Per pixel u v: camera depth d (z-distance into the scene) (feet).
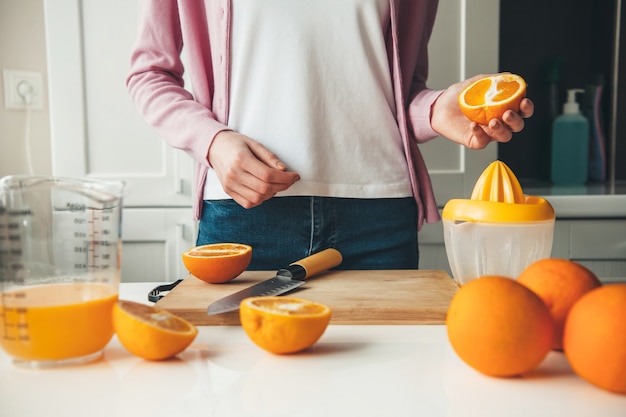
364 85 3.26
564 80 6.68
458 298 1.59
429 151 5.51
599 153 6.37
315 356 1.80
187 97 3.29
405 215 3.40
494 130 2.53
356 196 3.30
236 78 3.28
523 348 1.50
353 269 3.32
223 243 3.15
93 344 1.72
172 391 1.54
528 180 6.54
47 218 1.75
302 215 3.25
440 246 5.50
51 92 5.44
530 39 6.62
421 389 1.54
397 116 3.41
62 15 5.37
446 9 5.41
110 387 1.56
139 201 5.53
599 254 5.32
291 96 3.21
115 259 1.80
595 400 1.46
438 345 1.90
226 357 1.80
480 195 2.56
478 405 1.44
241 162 2.77
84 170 5.51
